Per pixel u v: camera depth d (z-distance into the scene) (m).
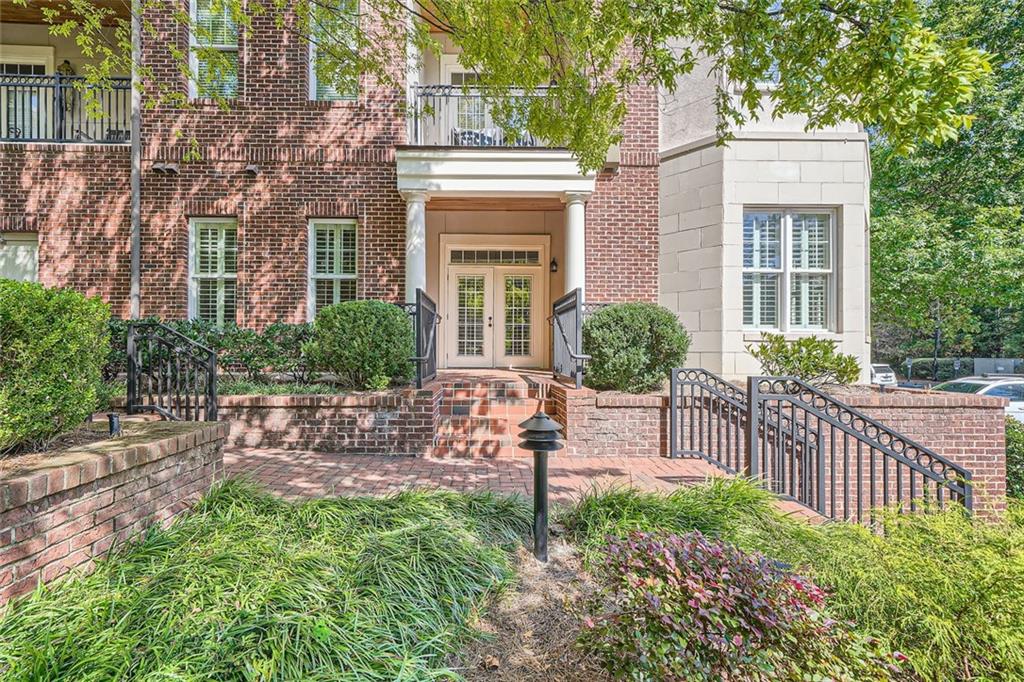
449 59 9.87
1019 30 12.64
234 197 8.70
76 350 3.00
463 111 9.34
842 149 8.30
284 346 7.77
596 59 5.57
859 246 8.28
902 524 3.41
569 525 3.74
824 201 8.30
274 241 8.73
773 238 8.50
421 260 8.40
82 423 3.56
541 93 8.28
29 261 8.66
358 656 2.16
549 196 8.69
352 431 6.25
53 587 2.41
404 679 2.08
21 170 8.50
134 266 8.45
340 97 8.91
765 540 3.40
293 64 8.78
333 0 6.43
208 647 2.08
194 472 3.70
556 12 4.86
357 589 2.63
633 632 2.00
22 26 9.90
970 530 3.22
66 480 2.49
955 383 12.38
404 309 7.50
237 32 8.70
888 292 15.07
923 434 6.34
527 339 10.73
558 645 2.54
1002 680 2.30
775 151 8.31
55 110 8.63
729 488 4.11
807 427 4.97
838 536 3.45
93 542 2.70
